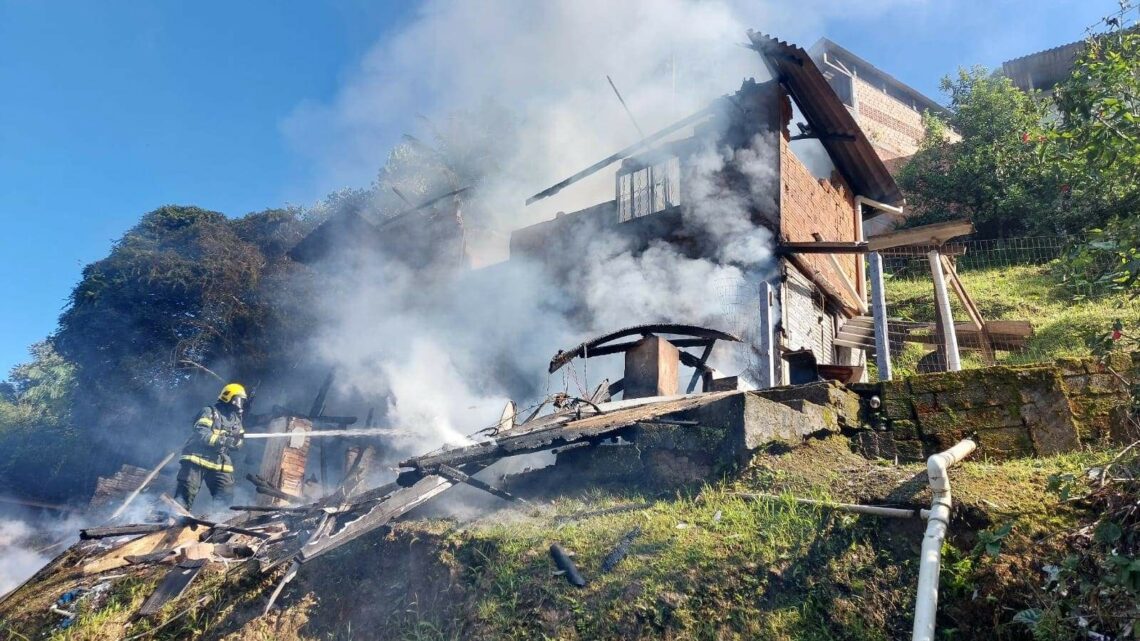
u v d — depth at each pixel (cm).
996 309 1504
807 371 875
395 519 678
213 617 650
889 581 463
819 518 525
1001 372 651
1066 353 1111
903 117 3016
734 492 595
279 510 795
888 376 855
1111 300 1259
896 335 1345
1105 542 429
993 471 550
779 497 561
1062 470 540
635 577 507
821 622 447
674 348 946
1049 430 612
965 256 2048
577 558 544
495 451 699
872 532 500
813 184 1462
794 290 1283
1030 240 1906
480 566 573
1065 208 1814
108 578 755
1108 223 595
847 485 564
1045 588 423
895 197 1706
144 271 1808
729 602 470
